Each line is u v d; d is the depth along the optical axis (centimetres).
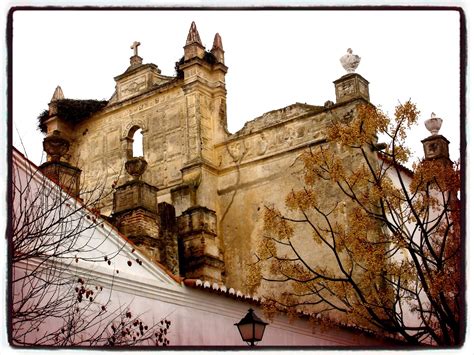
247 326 1561
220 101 3097
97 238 1645
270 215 2012
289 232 1986
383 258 1825
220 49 3161
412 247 1945
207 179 2944
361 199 2097
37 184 1528
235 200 2925
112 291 1639
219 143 3034
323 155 1980
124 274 1672
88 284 1581
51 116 3372
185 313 1830
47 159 2042
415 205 1925
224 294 1927
